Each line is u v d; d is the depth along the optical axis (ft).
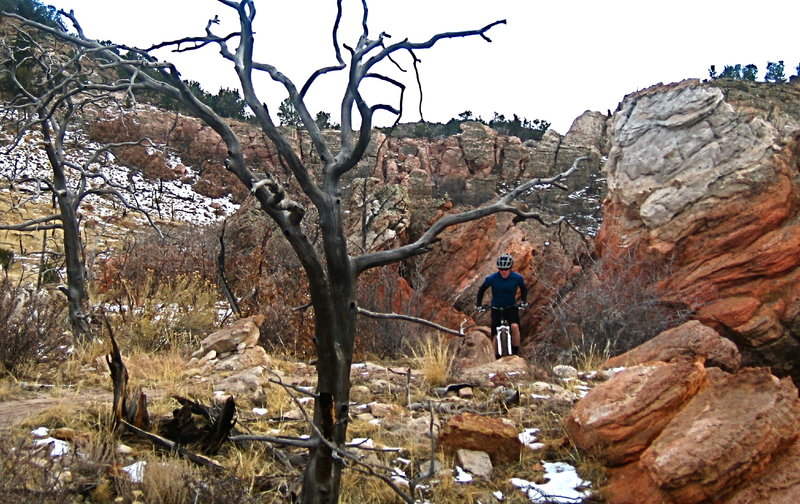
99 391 19.80
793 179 37.96
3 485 11.97
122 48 10.78
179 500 13.30
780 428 14.02
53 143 26.32
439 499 14.99
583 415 16.62
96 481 13.46
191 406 16.98
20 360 20.98
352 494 14.90
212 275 37.83
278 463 15.65
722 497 13.55
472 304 40.70
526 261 41.11
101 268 37.06
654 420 15.79
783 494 13.37
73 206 26.63
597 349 31.40
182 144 88.38
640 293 35.12
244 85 11.03
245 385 20.76
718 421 14.43
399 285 36.58
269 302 32.17
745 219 36.78
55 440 15.17
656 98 42.09
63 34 10.74
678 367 16.47
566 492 15.30
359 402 20.36
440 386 22.47
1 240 50.03
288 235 10.50
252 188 9.27
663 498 13.93
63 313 27.37
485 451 16.79
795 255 35.86
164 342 26.55
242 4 11.00
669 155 40.14
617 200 41.73
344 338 10.95
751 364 35.42
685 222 37.81
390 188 46.65
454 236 43.80
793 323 35.14
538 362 26.68
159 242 45.50
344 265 10.88
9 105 17.95
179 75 10.48
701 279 36.45
